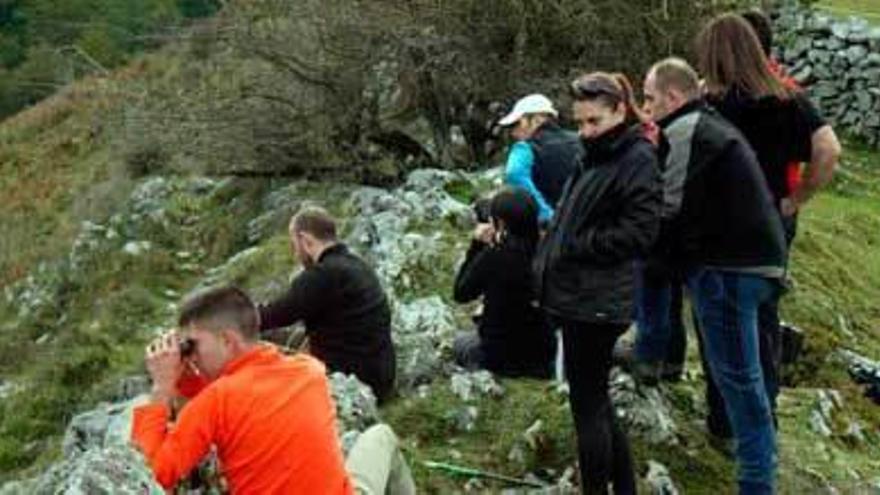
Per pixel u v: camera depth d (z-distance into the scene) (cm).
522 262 833
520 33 1958
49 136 3381
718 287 675
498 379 839
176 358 537
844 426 895
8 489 725
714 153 664
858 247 1529
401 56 1956
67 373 1540
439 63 1939
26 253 2550
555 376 841
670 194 671
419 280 1116
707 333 686
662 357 825
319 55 1981
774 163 726
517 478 752
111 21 5534
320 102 2017
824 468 809
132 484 489
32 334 1977
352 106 2000
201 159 2097
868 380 1016
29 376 1620
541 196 938
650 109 690
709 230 673
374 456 616
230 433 518
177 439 514
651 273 785
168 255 2031
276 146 2042
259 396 523
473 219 1270
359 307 827
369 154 2006
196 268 2000
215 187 2247
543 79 1948
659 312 813
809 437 855
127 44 5309
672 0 1972
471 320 1011
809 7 2225
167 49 2930
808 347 1069
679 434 798
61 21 5966
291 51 1986
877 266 1469
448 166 1964
